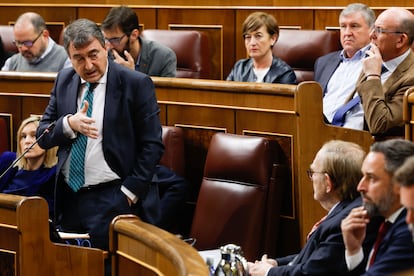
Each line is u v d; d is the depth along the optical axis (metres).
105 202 5.73
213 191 6.20
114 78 5.75
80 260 5.27
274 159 6.08
